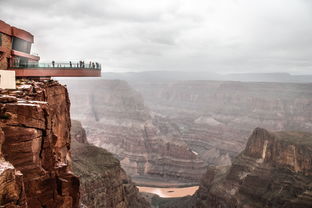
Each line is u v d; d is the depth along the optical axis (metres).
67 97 44.16
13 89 30.56
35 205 23.86
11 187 18.73
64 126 40.75
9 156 22.72
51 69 46.94
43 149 25.53
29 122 24.00
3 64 40.47
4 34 40.62
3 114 23.20
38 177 23.95
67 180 27.34
